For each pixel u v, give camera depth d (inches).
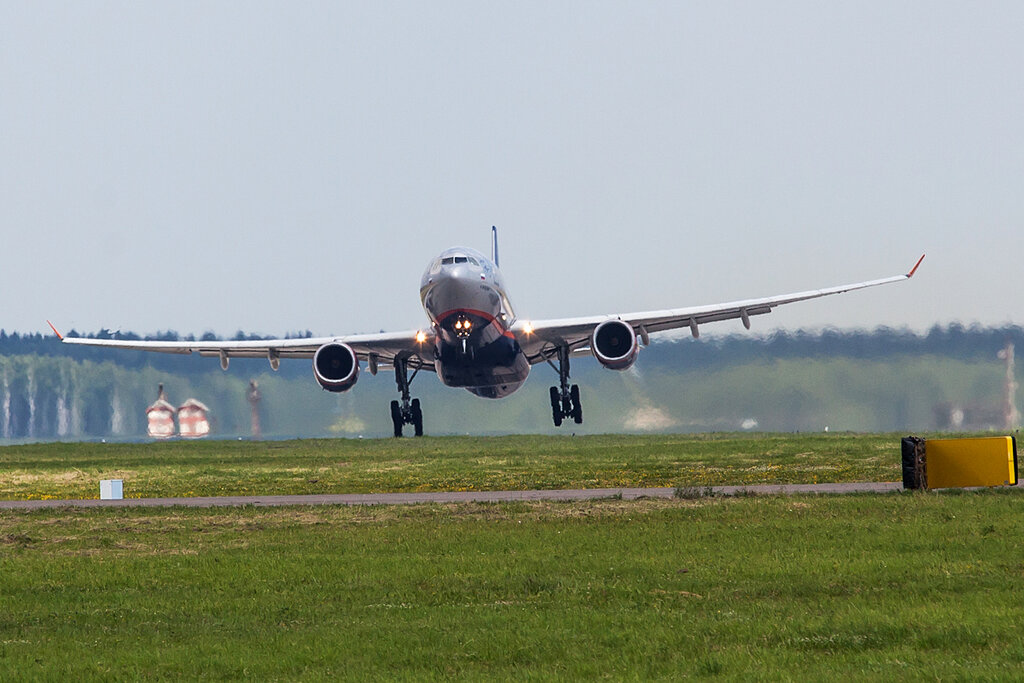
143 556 2893.7
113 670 1792.6
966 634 1815.9
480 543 2903.5
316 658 1824.6
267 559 2758.4
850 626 1908.2
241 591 2400.3
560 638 1902.1
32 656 1897.1
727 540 2827.3
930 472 3853.3
